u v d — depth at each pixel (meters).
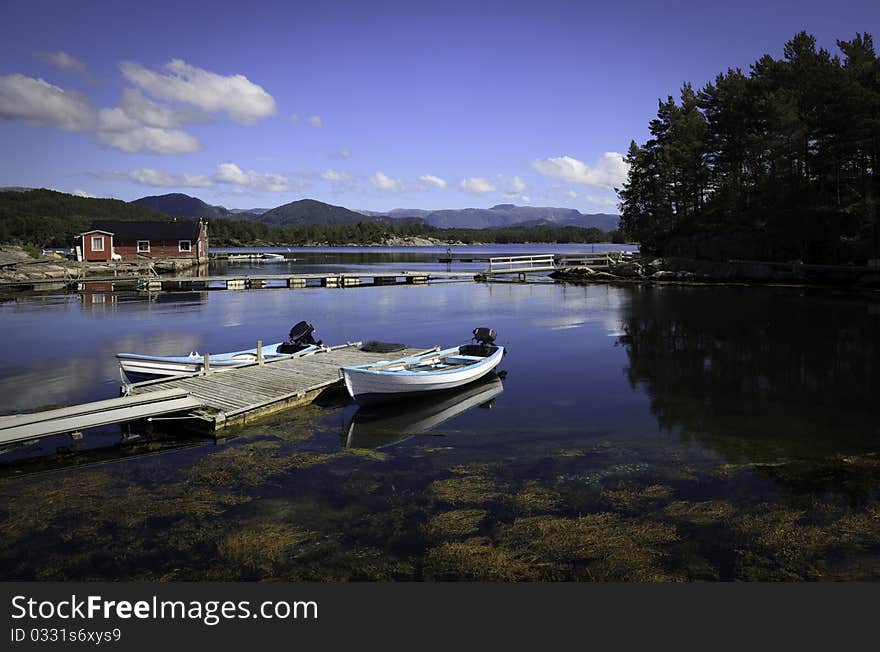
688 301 36.78
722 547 7.56
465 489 9.39
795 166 50.16
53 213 187.50
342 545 7.69
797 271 45.75
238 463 10.64
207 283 50.16
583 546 7.60
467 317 30.72
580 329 26.64
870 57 46.91
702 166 59.25
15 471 10.30
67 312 31.77
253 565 7.27
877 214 41.72
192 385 14.91
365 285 50.78
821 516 8.38
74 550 7.65
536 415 13.89
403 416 13.85
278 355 18.77
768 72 54.62
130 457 10.99
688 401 15.02
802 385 16.53
